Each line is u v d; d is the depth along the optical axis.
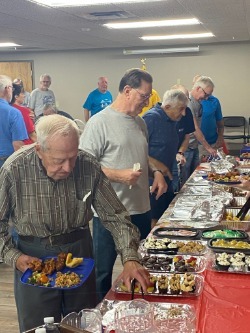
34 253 1.81
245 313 1.53
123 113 2.47
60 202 1.77
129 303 1.51
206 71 9.70
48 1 4.62
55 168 1.65
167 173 3.18
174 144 3.32
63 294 1.82
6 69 10.66
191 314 1.50
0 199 1.75
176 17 5.89
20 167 1.74
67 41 8.51
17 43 8.77
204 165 4.68
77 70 10.32
